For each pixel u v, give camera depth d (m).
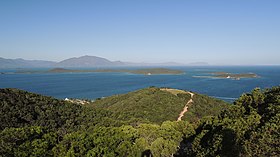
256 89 28.48
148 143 29.70
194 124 35.47
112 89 184.75
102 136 26.84
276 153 17.59
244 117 23.95
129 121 47.94
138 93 80.81
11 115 36.53
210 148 19.98
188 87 179.38
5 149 22.92
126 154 25.61
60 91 176.38
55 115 42.31
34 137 26.31
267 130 18.81
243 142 19.11
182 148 29.05
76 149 24.38
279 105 22.73
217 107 74.38
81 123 42.41
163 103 69.69
